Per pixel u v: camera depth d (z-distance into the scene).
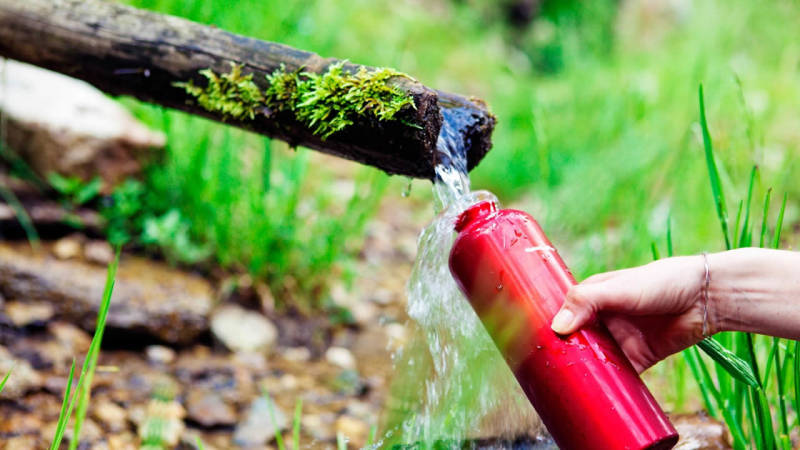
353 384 1.60
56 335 1.53
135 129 1.74
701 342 1.16
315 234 1.81
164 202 1.74
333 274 1.97
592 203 2.15
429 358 1.43
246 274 1.74
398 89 1.14
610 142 2.69
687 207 2.02
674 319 1.15
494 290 1.13
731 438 1.28
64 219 1.65
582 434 1.10
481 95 3.83
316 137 1.20
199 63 1.23
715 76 2.91
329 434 1.48
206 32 1.24
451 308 1.29
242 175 1.88
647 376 1.51
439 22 4.93
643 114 2.74
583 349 1.10
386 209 2.53
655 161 2.31
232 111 1.22
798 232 2.02
